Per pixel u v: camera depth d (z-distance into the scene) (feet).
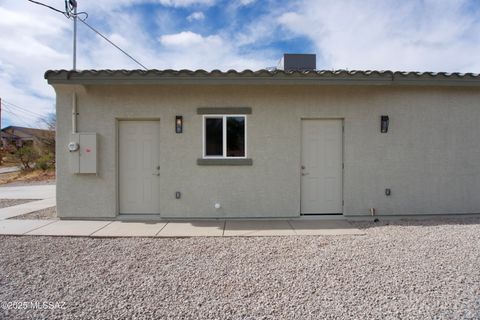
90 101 20.26
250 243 15.48
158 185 21.16
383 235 16.70
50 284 10.78
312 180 21.26
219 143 20.85
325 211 21.31
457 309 8.97
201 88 20.47
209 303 9.41
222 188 20.61
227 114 20.54
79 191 20.43
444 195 21.25
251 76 18.75
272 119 20.61
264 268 12.16
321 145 21.26
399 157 21.02
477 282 10.76
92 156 19.98
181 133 20.52
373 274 11.48
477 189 21.40
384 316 8.62
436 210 21.20
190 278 11.25
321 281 10.93
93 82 18.69
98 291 10.24
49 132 85.56
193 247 14.89
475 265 12.27
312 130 21.22
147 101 20.42
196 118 20.52
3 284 10.79
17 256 13.65
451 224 19.08
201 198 20.61
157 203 21.18
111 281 11.02
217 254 13.85
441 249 14.23
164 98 20.44
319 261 12.87
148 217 20.70
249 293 10.05
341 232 17.42
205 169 20.61
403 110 20.99
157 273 11.72
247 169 20.63
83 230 17.78
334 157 21.26
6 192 37.55
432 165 21.16
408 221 20.04
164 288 10.45
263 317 8.62
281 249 14.49
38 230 17.72
